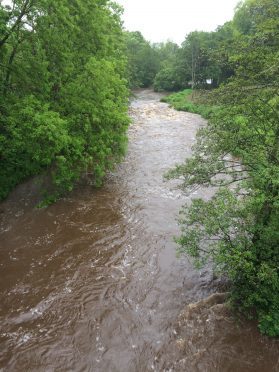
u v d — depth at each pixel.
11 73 16.56
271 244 9.38
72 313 10.64
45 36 15.90
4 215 16.64
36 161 18.52
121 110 20.80
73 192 18.80
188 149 25.83
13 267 12.88
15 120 14.83
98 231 15.16
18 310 10.81
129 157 24.34
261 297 9.40
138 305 10.91
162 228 15.14
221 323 9.91
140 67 79.44
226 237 10.19
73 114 17.47
